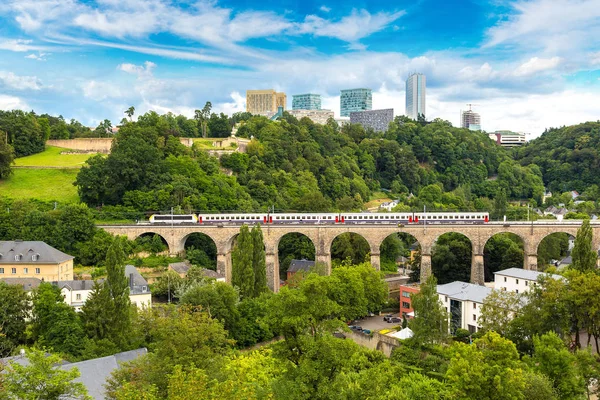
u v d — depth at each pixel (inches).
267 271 6240.2
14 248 5113.2
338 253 7209.6
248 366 2874.0
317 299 2461.9
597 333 3695.9
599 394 2979.8
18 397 1856.5
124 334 3622.0
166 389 2346.2
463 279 6358.3
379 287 5305.1
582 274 3826.3
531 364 3102.9
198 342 2787.9
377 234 6131.9
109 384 2522.1
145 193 7214.6
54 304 3779.5
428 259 6077.8
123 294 3700.8
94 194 7145.7
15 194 7539.4
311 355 2315.5
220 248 6284.5
